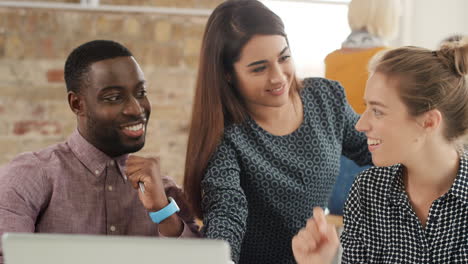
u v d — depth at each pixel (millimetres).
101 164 1320
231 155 1421
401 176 1306
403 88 1164
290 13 3094
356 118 1615
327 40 3129
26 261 797
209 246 785
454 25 3164
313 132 1508
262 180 1442
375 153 1222
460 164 1217
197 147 1424
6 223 1200
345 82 2258
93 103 1256
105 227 1318
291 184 1464
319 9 3107
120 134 1273
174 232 1268
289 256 1569
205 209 1374
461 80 1181
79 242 790
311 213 1529
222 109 1443
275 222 1505
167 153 2881
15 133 2766
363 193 1346
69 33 2764
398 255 1295
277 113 1469
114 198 1331
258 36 1354
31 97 2766
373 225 1336
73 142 1329
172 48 2840
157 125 2861
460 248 1230
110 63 1248
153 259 789
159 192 1252
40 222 1278
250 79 1379
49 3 2736
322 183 1521
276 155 1461
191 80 2867
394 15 2268
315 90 1553
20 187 1243
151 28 2816
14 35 2725
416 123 1175
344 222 1390
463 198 1201
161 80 2846
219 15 1404
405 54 1197
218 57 1402
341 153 1665
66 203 1285
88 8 2754
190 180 1440
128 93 1263
